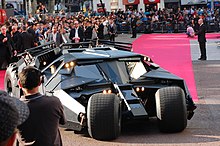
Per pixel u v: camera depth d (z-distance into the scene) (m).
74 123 6.27
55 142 3.53
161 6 44.22
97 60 7.06
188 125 7.10
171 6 45.09
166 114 6.38
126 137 6.47
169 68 14.27
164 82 7.06
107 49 7.94
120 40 27.95
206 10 36.75
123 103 6.46
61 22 20.28
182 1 43.66
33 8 39.03
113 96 6.12
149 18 35.66
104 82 6.78
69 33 18.89
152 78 6.96
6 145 1.83
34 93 3.60
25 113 2.30
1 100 1.84
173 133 6.61
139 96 7.03
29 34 15.21
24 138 3.44
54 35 16.81
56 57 8.32
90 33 20.16
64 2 46.84
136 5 44.75
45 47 9.43
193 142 6.14
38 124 3.45
